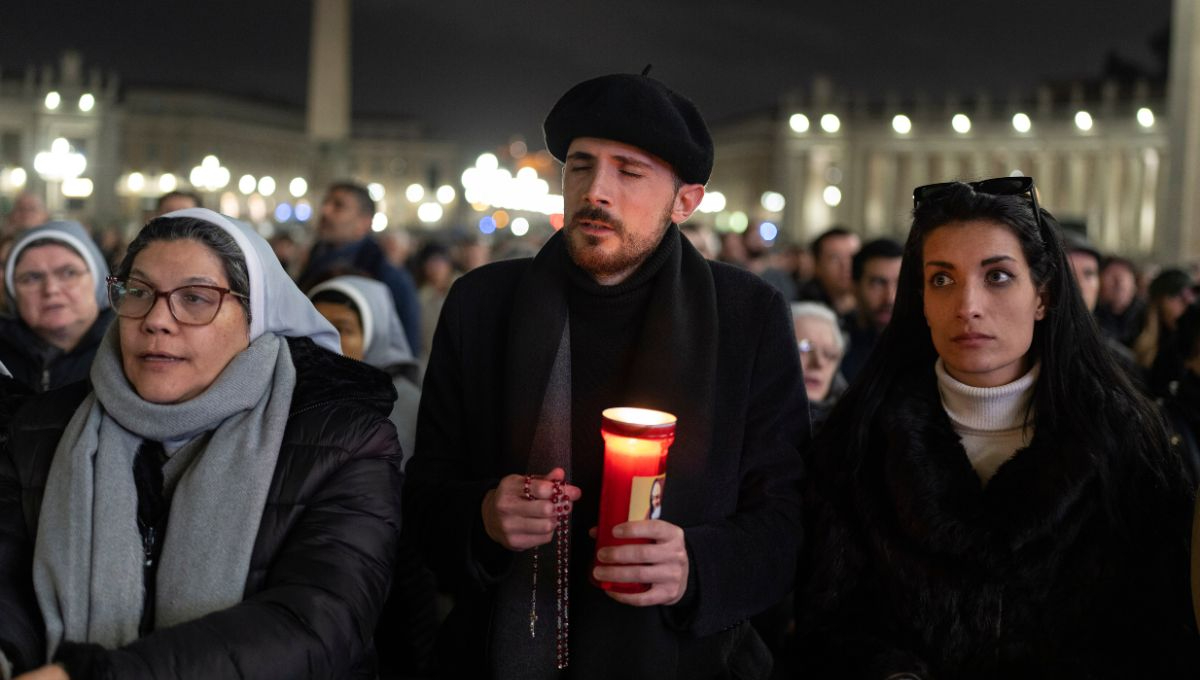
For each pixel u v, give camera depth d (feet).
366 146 303.68
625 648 6.67
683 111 6.89
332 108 84.17
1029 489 6.52
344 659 5.99
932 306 7.06
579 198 6.75
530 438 6.86
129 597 6.07
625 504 5.90
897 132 213.66
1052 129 197.36
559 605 6.77
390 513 6.54
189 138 244.63
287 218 164.45
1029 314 6.83
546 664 6.74
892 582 6.84
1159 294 19.43
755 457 7.21
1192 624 6.56
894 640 6.90
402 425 11.41
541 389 6.93
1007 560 6.45
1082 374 6.82
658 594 5.98
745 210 257.34
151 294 6.40
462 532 6.64
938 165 218.79
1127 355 15.05
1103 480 6.50
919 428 6.93
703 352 6.94
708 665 7.00
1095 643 6.48
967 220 6.88
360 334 12.57
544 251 7.32
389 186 303.89
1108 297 25.26
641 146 6.63
